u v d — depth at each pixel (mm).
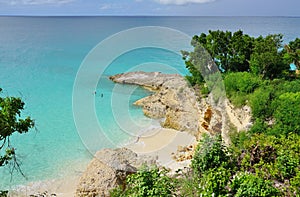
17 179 15578
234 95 17562
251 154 9492
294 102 13266
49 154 18000
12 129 7934
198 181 8125
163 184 7020
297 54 23688
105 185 12086
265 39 23953
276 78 21281
